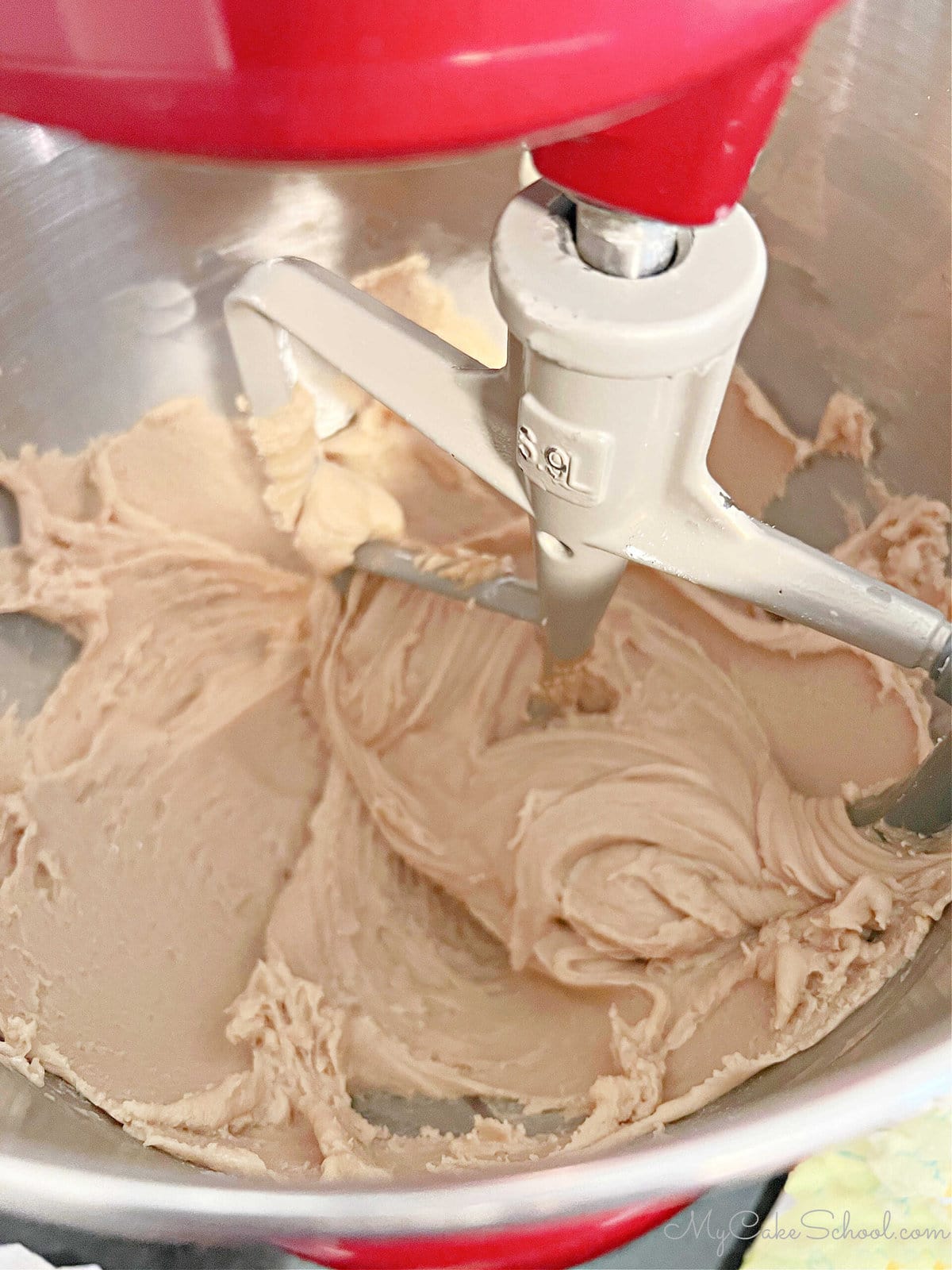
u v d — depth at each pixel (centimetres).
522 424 16
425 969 28
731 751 30
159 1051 24
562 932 28
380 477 34
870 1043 18
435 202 29
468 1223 14
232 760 31
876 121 23
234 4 9
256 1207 14
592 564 19
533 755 31
